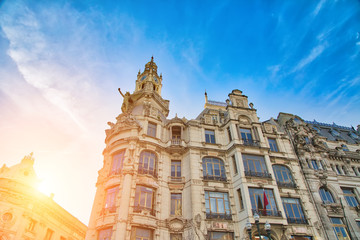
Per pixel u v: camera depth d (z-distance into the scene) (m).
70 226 38.47
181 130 32.84
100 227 24.44
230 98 36.75
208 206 27.02
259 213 25.92
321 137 39.97
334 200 32.56
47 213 32.69
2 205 27.17
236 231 25.78
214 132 34.03
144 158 28.64
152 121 32.28
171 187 28.31
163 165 29.48
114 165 28.50
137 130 29.91
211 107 42.53
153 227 24.44
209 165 30.39
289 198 30.30
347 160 37.47
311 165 34.69
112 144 29.95
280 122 40.66
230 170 30.09
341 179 34.91
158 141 30.81
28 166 33.56
